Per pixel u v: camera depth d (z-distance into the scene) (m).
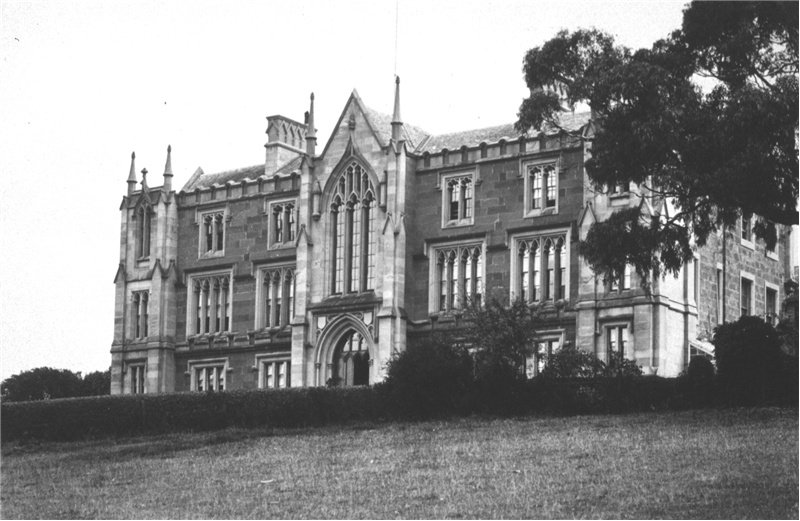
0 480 57.34
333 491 48.28
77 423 69.06
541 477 47.38
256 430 65.31
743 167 55.12
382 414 64.75
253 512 45.56
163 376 87.12
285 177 85.06
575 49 61.75
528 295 75.12
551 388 62.78
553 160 75.12
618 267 59.97
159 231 88.75
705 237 60.00
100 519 46.84
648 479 45.56
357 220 80.19
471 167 77.62
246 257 86.00
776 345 60.16
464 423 61.41
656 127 56.91
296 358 80.69
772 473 44.88
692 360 61.47
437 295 77.75
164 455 60.72
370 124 80.12
